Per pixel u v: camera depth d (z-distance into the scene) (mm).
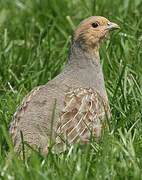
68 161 15664
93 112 17359
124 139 16438
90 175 15219
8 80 21969
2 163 15445
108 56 21938
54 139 16172
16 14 27719
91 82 18672
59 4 27344
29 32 25312
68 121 16641
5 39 24062
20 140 15844
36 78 21781
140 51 22500
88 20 19297
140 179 15000
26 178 14453
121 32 23578
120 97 19781
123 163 15578
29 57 23109
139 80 20547
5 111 19250
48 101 16922
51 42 24125
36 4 27828
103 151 15789
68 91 17484
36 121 16281
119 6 26562
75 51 19078
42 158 15617
